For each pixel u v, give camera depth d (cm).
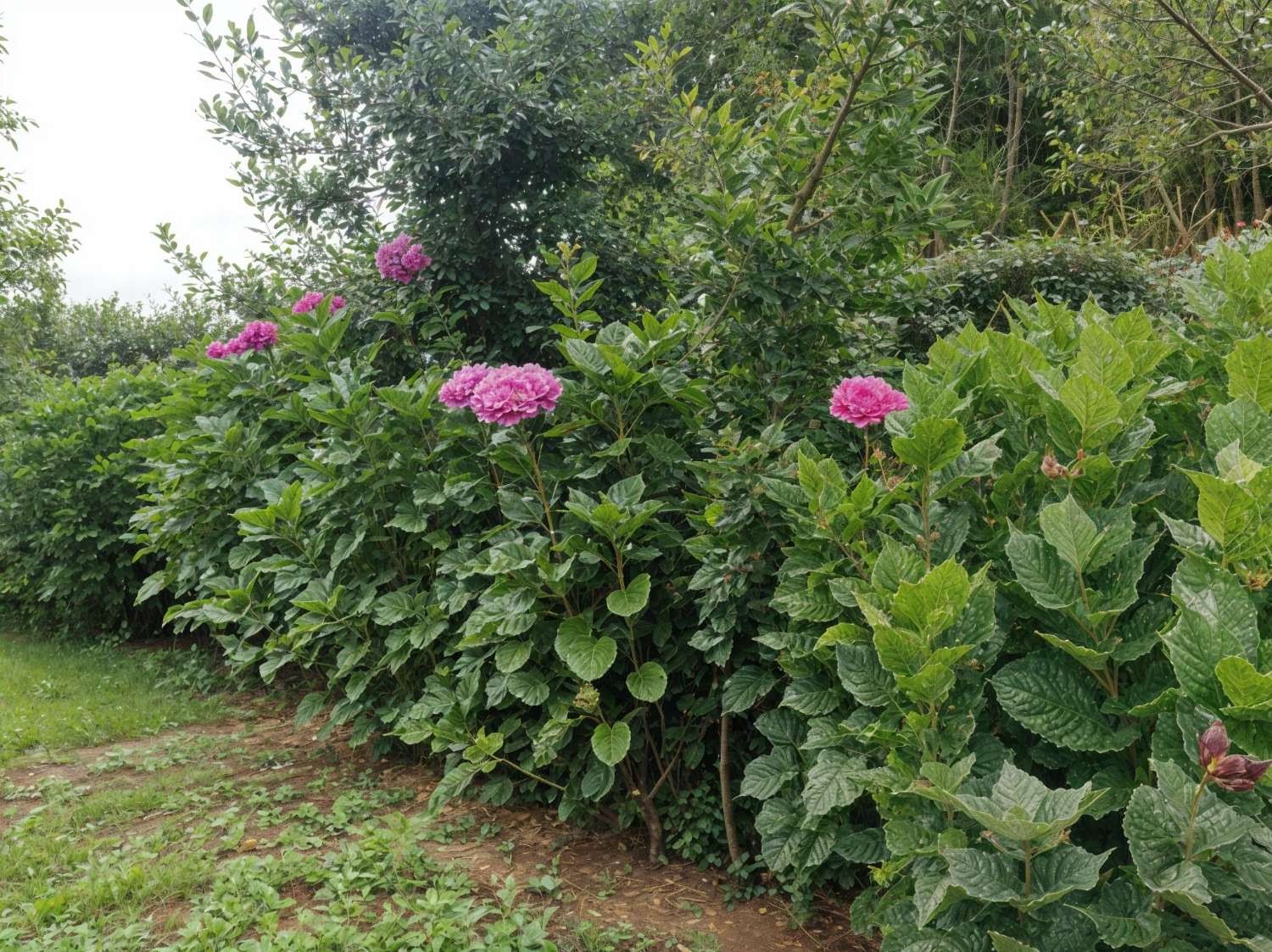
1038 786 172
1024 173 1445
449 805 393
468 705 361
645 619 373
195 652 680
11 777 460
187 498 552
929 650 199
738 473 315
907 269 489
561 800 378
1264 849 173
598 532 359
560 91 594
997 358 265
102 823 388
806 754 281
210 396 614
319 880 314
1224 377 257
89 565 752
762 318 415
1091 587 213
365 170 619
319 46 598
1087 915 169
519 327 593
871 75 395
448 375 504
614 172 659
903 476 273
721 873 331
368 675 420
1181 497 232
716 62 1091
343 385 439
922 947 187
